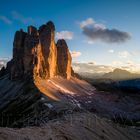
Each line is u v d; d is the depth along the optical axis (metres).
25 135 60.22
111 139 105.00
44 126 81.75
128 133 137.88
